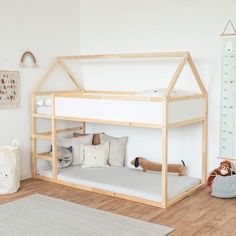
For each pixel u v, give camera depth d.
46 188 3.68
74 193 3.52
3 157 3.47
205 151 3.74
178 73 3.26
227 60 3.58
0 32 3.70
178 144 3.95
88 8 4.46
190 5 3.73
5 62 3.77
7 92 3.80
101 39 4.39
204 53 3.70
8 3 3.75
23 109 3.98
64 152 4.13
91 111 3.51
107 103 3.39
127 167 4.18
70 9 4.41
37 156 4.02
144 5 4.02
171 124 3.13
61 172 3.93
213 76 3.67
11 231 2.65
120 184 3.50
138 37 4.11
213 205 3.19
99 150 4.13
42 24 4.10
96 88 4.50
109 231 2.65
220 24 3.58
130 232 2.63
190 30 3.76
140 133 4.18
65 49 4.38
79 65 4.57
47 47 4.18
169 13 3.87
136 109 3.21
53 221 2.82
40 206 3.14
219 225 2.76
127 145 4.29
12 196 3.43
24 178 4.04
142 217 2.91
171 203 3.19
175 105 3.18
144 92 3.46
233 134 3.63
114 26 4.27
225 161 3.54
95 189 3.54
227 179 3.35
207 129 3.76
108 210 3.06
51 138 3.86
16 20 3.84
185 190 3.48
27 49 3.97
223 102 3.65
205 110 3.68
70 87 4.52
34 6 4.00
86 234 2.60
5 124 3.81
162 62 3.96
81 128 4.56
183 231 2.66
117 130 4.36
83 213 2.98
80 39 4.57
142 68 4.11
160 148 4.05
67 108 3.69
